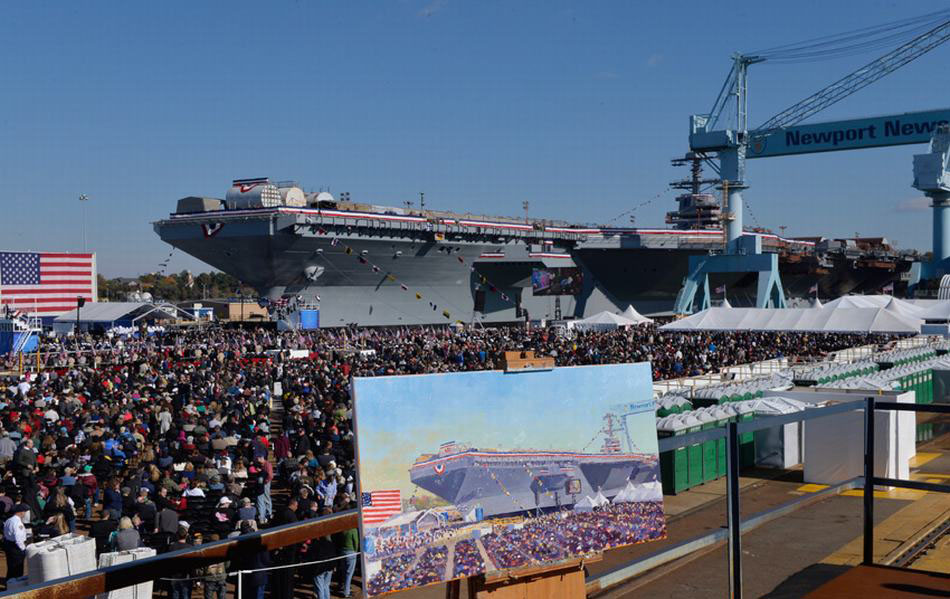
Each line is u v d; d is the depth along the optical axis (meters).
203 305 112.75
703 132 88.19
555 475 4.60
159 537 14.59
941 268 86.38
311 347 62.69
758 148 87.75
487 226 89.56
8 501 16.72
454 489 4.26
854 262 128.62
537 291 94.44
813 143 84.69
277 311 79.56
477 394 4.41
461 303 98.44
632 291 115.25
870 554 6.93
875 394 21.62
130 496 17.42
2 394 34.22
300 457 22.80
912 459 22.00
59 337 64.94
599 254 105.94
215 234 77.88
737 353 49.66
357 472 4.00
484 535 4.32
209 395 33.53
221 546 3.95
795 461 22.36
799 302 135.12
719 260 88.06
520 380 4.57
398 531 4.06
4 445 22.38
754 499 18.58
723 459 21.44
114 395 32.81
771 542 13.85
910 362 37.72
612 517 4.78
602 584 5.11
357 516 4.36
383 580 4.00
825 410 6.38
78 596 3.50
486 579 4.36
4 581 14.98
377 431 4.07
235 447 23.58
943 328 54.97
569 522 4.61
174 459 22.34
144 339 65.94
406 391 4.19
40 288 77.50
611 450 4.83
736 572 5.51
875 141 82.25
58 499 16.50
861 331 45.09
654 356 47.25
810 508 16.41
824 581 10.96
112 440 23.34
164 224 80.56
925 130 80.75
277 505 20.62
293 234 75.44
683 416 20.89
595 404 4.82
